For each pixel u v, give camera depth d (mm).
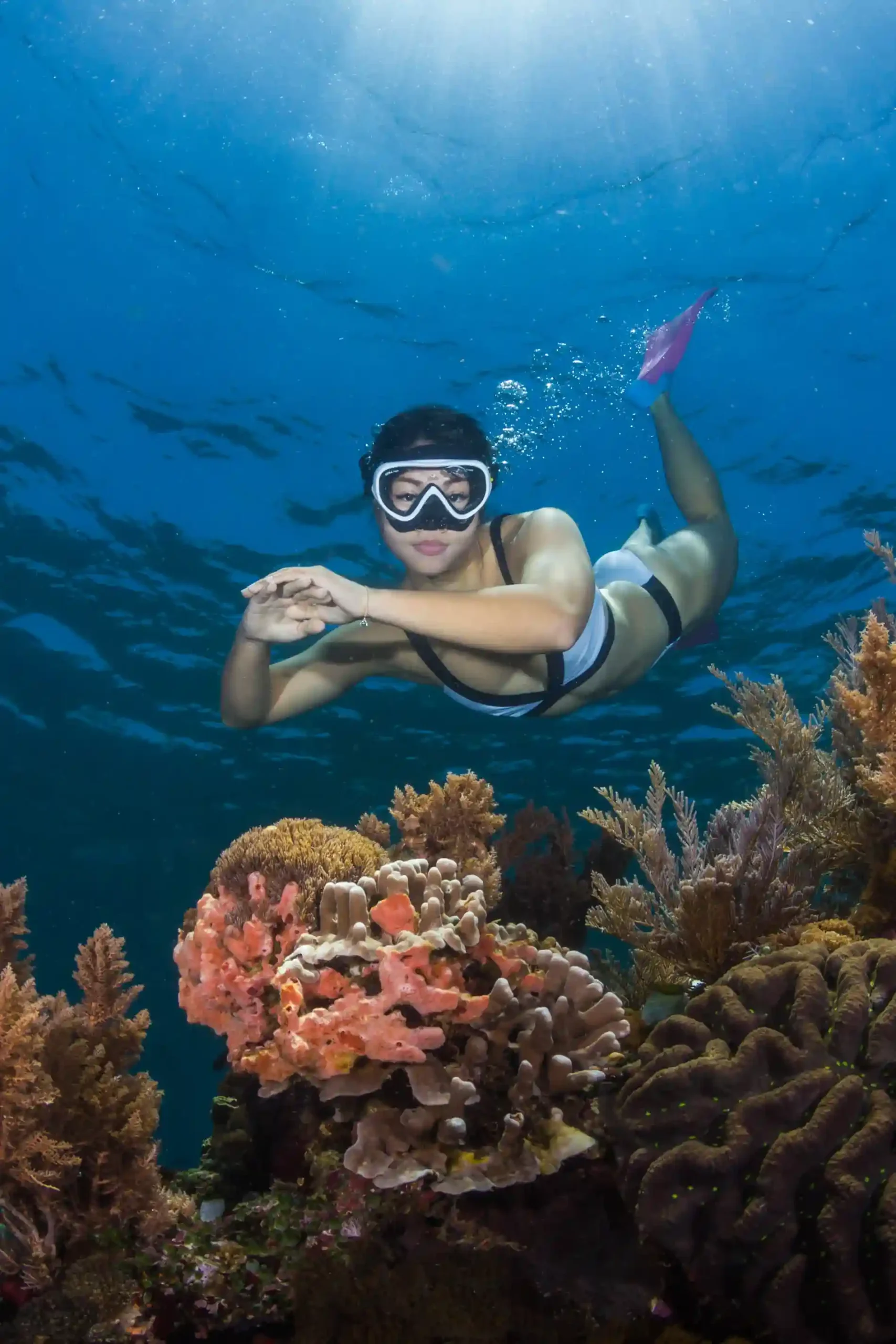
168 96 10719
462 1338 2172
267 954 2617
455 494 3820
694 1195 2068
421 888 2764
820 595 14500
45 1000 3055
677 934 3422
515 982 2619
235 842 3295
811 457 12758
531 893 4727
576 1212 2424
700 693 16859
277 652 15383
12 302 12219
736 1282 2061
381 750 19219
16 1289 2576
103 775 20734
